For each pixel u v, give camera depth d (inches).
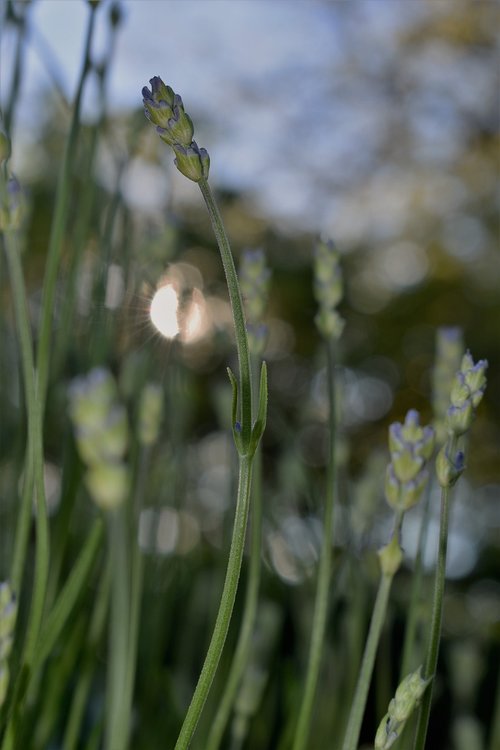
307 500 25.2
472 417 15.1
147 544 23.3
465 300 129.1
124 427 14.1
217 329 24.5
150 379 23.3
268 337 18.5
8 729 16.5
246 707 20.4
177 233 21.7
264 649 23.3
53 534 22.7
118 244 23.1
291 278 125.5
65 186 18.1
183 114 14.6
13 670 18.3
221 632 14.5
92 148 21.5
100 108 21.5
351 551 22.3
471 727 22.6
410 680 15.0
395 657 32.3
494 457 111.5
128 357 21.7
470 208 133.6
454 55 132.9
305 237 128.9
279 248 127.9
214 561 30.5
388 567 15.8
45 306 17.9
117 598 18.5
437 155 133.7
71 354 23.3
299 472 25.4
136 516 18.7
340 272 18.7
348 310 131.0
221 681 23.4
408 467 15.6
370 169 132.6
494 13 128.9
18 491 21.3
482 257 132.4
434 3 130.9
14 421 23.8
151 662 23.0
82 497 24.6
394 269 137.6
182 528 25.5
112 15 21.4
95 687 28.0
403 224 134.7
